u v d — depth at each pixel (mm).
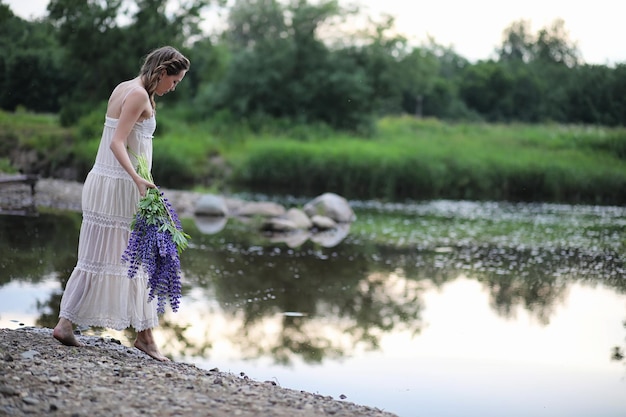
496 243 14414
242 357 6496
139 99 5004
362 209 20922
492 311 8727
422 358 6734
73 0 27906
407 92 39031
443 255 12828
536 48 40688
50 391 4043
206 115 33938
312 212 17891
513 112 37844
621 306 9117
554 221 18500
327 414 4219
